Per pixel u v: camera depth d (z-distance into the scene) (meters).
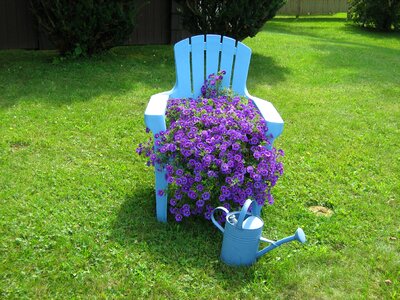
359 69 7.43
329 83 6.50
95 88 5.50
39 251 2.54
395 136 4.60
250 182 2.73
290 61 7.73
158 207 2.88
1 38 7.28
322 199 3.33
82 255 2.53
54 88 5.36
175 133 2.79
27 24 7.40
